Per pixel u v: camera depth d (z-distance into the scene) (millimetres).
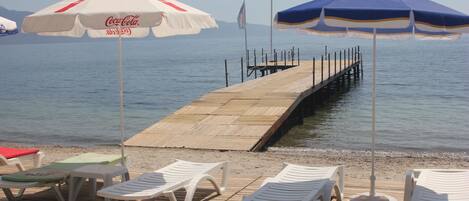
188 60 89750
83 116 24594
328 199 5203
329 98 28922
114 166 5980
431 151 14320
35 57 129875
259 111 14969
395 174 8938
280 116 14258
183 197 6230
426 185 5070
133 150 11211
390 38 6301
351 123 19938
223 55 106812
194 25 5484
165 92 37375
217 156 10461
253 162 9867
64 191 6551
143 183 5508
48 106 29234
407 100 28141
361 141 15898
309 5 4883
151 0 5328
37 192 6543
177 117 14406
